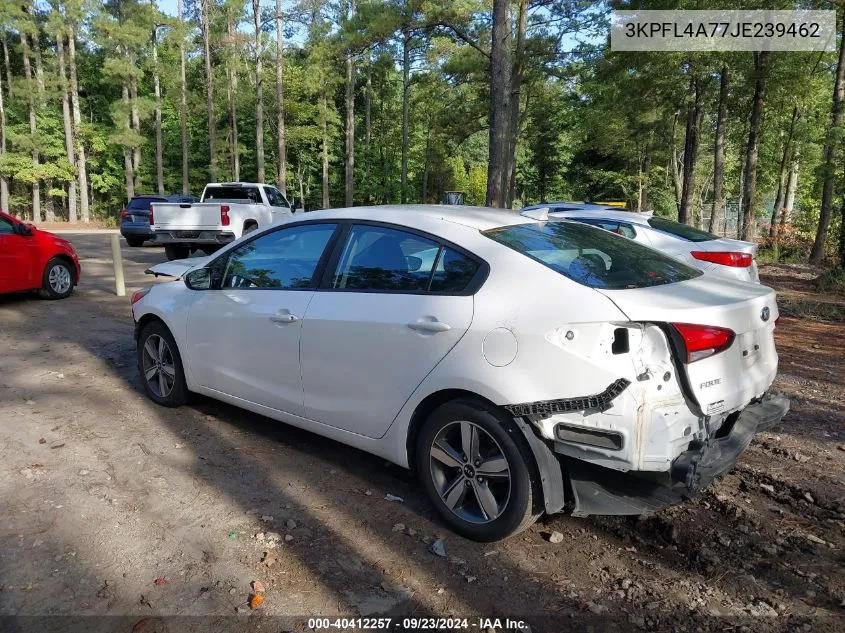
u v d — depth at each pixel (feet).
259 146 122.21
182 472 12.66
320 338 12.05
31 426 14.78
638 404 8.73
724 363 9.46
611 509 9.51
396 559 9.86
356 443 11.99
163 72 129.80
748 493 12.19
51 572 9.25
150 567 9.46
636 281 10.09
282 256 13.46
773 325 11.04
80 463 12.89
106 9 126.21
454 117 99.55
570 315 9.11
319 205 181.78
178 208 44.39
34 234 30.25
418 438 10.86
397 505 11.59
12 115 138.00
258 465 13.11
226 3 118.93
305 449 14.01
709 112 91.20
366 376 11.43
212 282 14.73
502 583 9.33
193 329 14.89
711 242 26.08
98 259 52.06
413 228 11.49
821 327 28.22
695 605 8.91
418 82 107.86
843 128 48.73
